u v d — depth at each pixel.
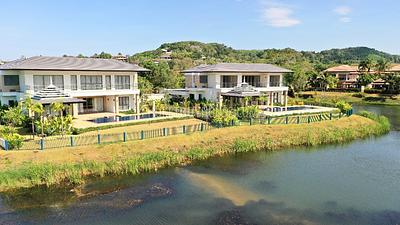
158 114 43.78
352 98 81.88
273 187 22.31
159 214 18.23
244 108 39.72
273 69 55.81
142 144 27.98
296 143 33.69
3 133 27.58
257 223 17.25
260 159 28.77
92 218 17.77
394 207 19.38
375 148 32.75
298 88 84.25
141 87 61.53
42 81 37.72
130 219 17.64
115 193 21.14
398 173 25.41
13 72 38.88
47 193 20.97
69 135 29.23
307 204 19.66
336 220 17.67
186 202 19.80
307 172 25.48
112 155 25.92
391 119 51.25
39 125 29.39
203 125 34.38
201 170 25.72
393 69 106.00
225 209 18.86
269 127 35.41
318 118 41.03
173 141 29.44
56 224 17.08
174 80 75.12
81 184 22.50
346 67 108.81
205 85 52.50
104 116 40.88
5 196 20.38
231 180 23.59
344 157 29.62
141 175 24.50
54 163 23.64
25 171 22.19
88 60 44.66
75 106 40.16
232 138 32.16
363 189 22.12
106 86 43.12
